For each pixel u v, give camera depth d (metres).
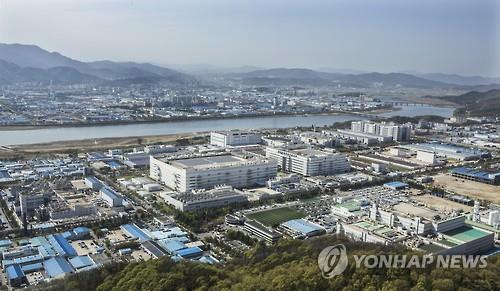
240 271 180.25
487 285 143.88
